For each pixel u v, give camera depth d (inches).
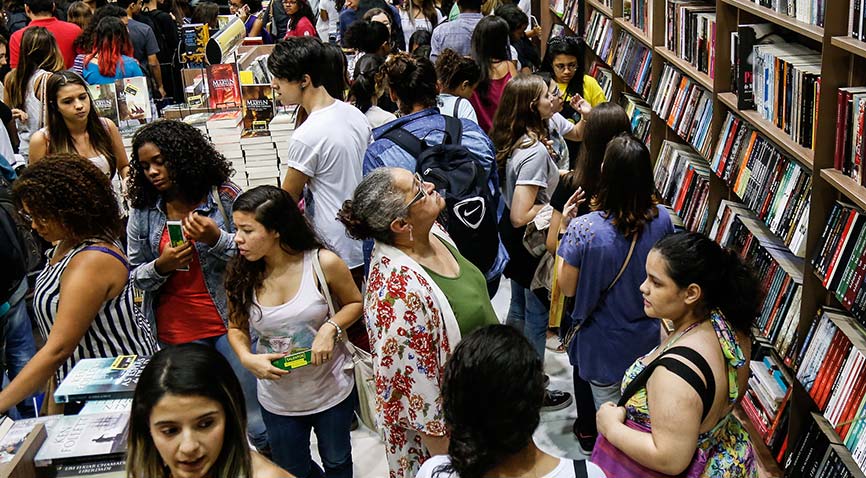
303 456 118.0
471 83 170.9
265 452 134.7
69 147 162.7
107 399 91.2
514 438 64.4
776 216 124.8
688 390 82.9
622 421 89.3
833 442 110.1
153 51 285.0
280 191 108.7
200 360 67.1
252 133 208.4
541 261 147.3
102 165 164.7
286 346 111.7
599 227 117.0
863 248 99.6
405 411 97.7
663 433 83.7
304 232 109.9
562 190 136.2
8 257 134.2
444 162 130.0
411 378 96.0
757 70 131.3
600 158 130.0
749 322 89.5
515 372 64.2
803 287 115.0
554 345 179.5
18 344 146.9
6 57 253.9
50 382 108.6
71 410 92.0
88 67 226.2
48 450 82.4
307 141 142.8
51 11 253.1
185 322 126.4
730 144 144.3
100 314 110.8
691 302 87.0
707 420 85.8
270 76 214.2
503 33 190.7
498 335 66.6
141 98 210.7
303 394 112.7
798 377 116.7
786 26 114.2
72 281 105.8
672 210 179.6
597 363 124.9
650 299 89.4
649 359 91.3
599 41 258.1
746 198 136.6
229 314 113.0
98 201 108.1
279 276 110.6
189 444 66.0
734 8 145.3
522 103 146.1
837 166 106.1
